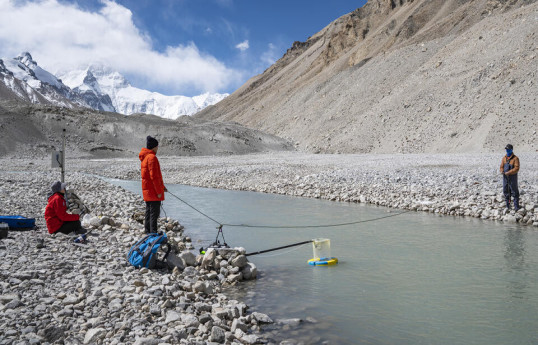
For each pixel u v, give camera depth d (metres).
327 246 9.05
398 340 5.04
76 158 65.44
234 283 7.37
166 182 32.84
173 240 9.77
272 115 144.12
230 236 11.51
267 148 90.75
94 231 10.12
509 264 8.11
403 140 68.56
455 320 5.59
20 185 18.70
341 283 7.29
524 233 11.03
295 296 6.68
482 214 13.65
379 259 8.77
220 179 30.39
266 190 24.00
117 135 77.50
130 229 10.79
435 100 71.56
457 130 59.75
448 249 9.48
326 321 5.64
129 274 6.81
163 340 4.41
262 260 9.11
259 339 5.00
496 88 59.56
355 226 12.62
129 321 4.83
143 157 9.00
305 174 29.12
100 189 20.84
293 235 11.54
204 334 4.72
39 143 67.12
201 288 6.34
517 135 49.16
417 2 156.25
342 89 116.94
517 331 5.21
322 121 105.44
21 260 6.80
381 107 83.94
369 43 152.00
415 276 7.54
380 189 19.11
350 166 33.59
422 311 5.92
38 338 4.22
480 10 111.56
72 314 4.95
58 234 8.94
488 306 6.04
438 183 18.73
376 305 6.20
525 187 16.22
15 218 9.34
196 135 83.56
